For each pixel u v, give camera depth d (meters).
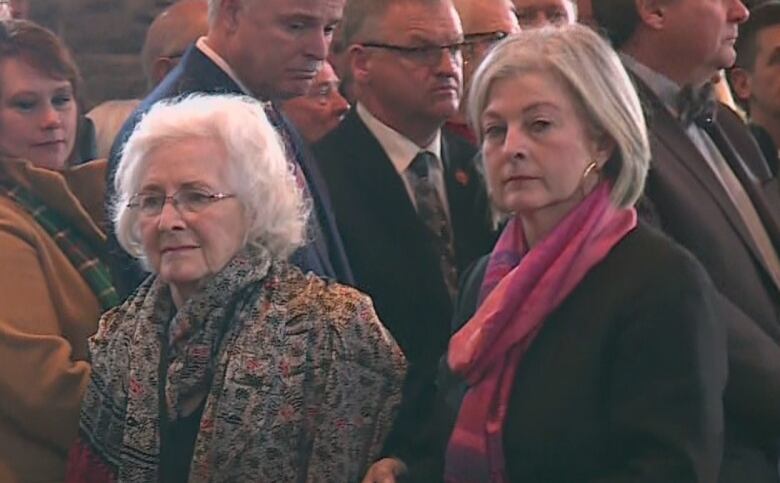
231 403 2.47
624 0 3.02
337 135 3.08
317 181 2.89
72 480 2.63
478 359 2.39
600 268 2.35
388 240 2.95
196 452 2.47
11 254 2.82
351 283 2.88
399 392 2.58
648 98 2.90
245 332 2.50
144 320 2.58
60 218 2.95
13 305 2.80
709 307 2.32
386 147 3.06
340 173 3.01
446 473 2.43
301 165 2.87
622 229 2.37
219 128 2.52
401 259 2.94
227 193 2.51
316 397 2.51
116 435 2.58
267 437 2.48
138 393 2.54
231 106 2.56
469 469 2.39
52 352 2.77
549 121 2.35
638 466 2.25
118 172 2.59
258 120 2.56
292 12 2.98
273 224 2.55
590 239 2.36
